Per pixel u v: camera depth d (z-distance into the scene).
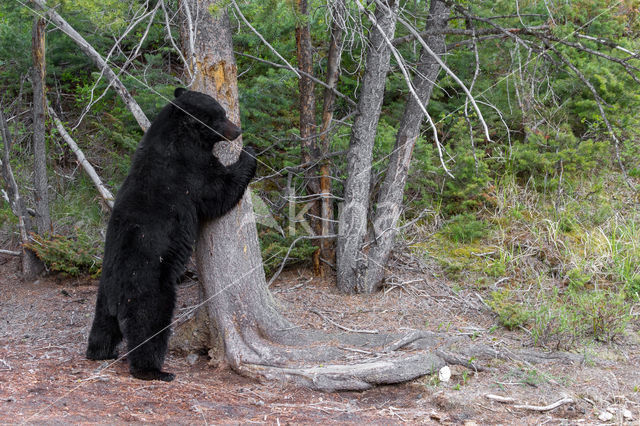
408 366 4.88
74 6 4.48
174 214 4.84
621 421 4.22
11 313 6.75
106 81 8.54
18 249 8.23
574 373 4.95
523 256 7.25
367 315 6.09
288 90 8.17
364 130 6.41
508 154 8.29
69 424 3.54
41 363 5.13
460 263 7.08
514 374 4.89
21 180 8.73
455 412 4.41
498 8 7.03
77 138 9.05
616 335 5.74
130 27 4.25
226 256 5.30
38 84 7.42
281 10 4.68
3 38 8.44
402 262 7.22
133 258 4.75
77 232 7.70
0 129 7.61
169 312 4.89
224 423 3.90
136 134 8.27
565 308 6.12
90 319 6.50
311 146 7.04
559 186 7.77
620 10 8.21
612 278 6.85
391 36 6.05
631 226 7.59
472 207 8.12
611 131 5.00
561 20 7.74
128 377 4.82
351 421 4.17
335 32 6.52
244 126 7.76
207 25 4.98
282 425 3.98
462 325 5.90
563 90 8.40
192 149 4.88
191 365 5.47
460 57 8.17
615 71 8.01
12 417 3.58
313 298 6.52
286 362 5.07
